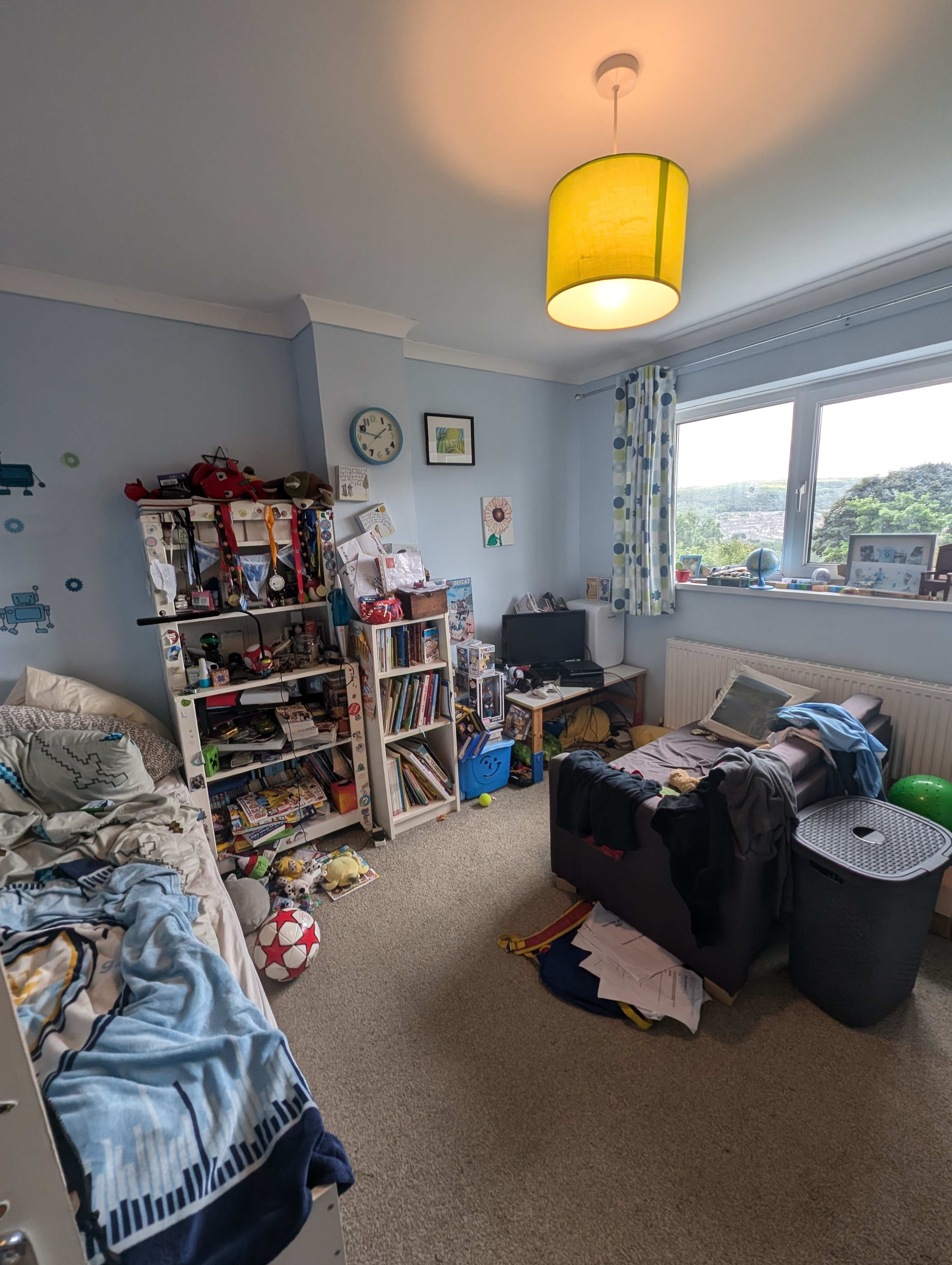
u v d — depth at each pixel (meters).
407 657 2.49
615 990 1.61
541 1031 1.53
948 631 2.14
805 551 2.69
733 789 1.47
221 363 2.32
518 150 1.37
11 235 1.65
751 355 2.62
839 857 1.45
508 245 1.82
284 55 1.06
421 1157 1.23
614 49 1.08
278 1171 0.78
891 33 1.05
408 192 1.53
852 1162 1.18
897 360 2.24
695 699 3.06
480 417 3.14
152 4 0.94
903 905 1.37
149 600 2.26
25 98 1.12
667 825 1.58
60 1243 0.52
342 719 2.44
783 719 1.96
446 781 2.69
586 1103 1.33
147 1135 0.79
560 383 3.48
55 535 2.05
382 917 2.00
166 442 2.23
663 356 2.97
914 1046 1.44
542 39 1.05
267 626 2.52
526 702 2.97
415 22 1.00
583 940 1.80
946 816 1.83
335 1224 0.80
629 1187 1.16
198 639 2.36
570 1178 1.18
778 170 1.49
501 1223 1.11
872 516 2.44
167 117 1.21
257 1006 1.12
